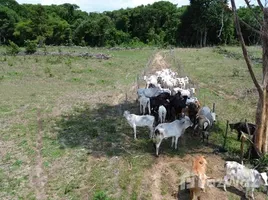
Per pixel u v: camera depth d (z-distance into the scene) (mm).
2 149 12953
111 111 17281
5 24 56125
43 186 10516
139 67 29625
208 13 45719
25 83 23219
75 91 21328
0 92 20656
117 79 24750
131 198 9820
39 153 12641
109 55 36781
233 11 10539
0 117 16297
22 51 37000
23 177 11008
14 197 9969
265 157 11195
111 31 57844
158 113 14578
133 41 58750
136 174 11008
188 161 11867
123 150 12672
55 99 19453
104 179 10805
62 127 15062
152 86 18188
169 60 33000
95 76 25828
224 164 11047
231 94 20422
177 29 57094
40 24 53562
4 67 28578
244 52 10836
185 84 19922
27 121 15828
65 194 10094
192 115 14211
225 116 16312
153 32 60531
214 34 52219
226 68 29094
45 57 34719
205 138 13367
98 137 13898
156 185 10453
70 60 32562
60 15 69688
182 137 13852
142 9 64625
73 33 56188
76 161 11945
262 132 11422
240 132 13312
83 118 16219
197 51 40250
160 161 11836
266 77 11125
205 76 25578
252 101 18766
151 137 13422
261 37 11195
